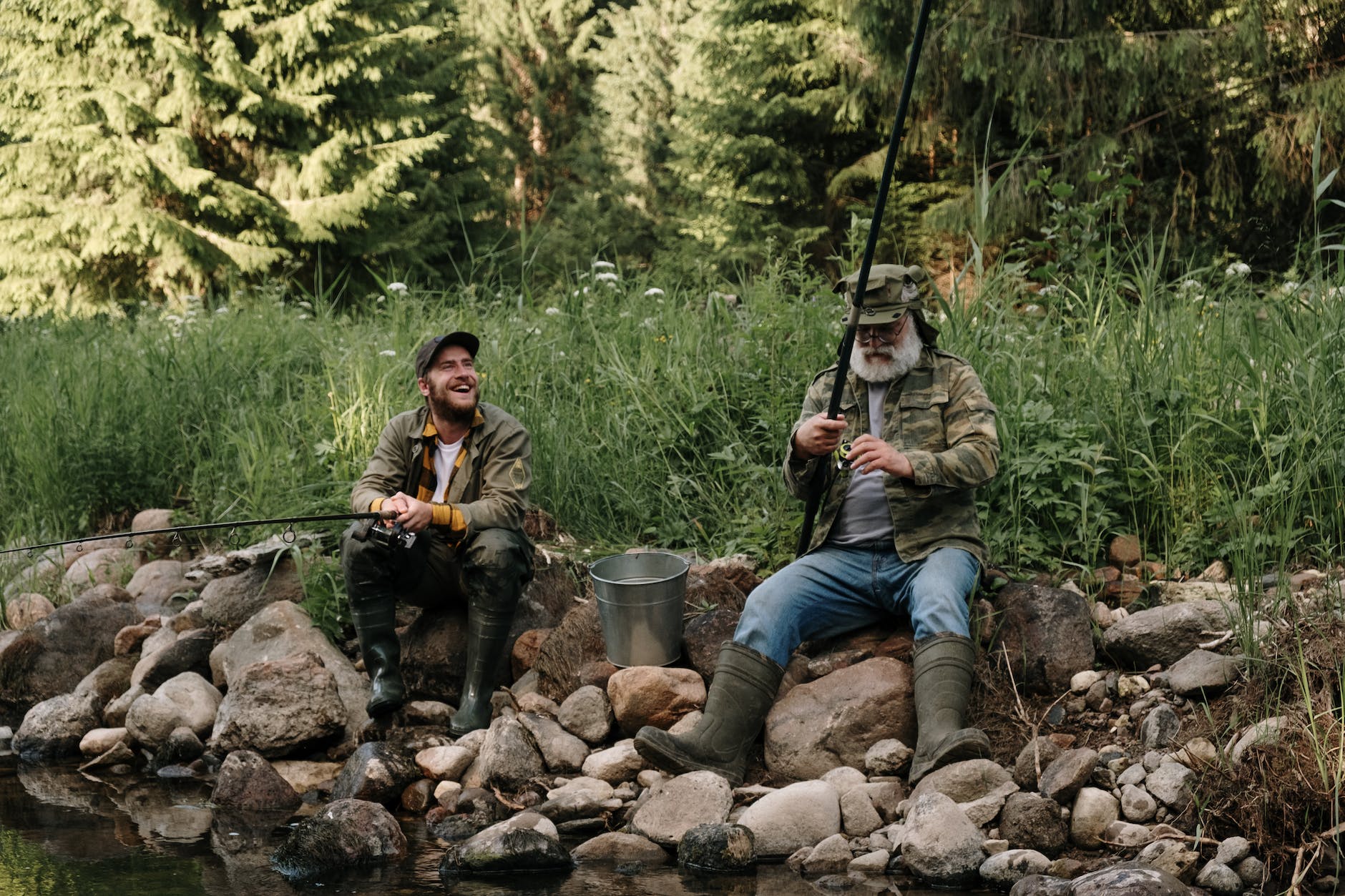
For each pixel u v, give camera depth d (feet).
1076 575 14.30
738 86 52.90
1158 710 11.66
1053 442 14.90
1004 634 13.01
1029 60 39.06
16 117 52.54
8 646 16.02
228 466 20.08
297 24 52.39
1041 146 42.55
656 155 78.74
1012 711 12.47
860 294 12.26
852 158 54.49
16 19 51.16
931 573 12.40
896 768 11.78
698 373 18.45
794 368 17.90
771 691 12.37
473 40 68.44
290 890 10.21
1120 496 14.87
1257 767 10.43
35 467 20.95
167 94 53.93
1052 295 18.31
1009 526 14.70
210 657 15.53
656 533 17.16
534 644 14.52
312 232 52.08
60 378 23.38
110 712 15.02
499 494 13.91
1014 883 9.88
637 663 13.44
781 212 54.39
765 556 15.60
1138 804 10.67
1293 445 14.10
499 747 12.48
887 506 12.96
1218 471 14.79
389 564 13.82
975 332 17.02
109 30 51.16
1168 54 37.60
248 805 12.53
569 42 89.71
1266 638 11.79
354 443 18.15
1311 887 9.73
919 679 11.96
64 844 11.42
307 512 17.01
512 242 60.90
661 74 80.59
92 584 18.49
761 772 12.39
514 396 19.06
